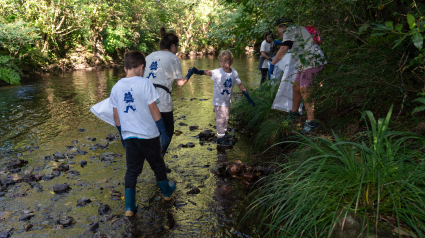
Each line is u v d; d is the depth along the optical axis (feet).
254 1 12.82
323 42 12.26
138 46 82.84
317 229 7.15
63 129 19.12
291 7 11.39
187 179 11.87
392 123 11.19
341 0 10.05
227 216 9.20
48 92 33.17
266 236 8.02
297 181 8.08
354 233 6.61
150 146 9.25
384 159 7.52
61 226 8.66
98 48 68.95
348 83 11.39
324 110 15.64
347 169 7.82
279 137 14.78
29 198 10.36
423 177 7.06
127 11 73.41
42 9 54.70
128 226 8.70
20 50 47.75
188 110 24.02
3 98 29.71
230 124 20.26
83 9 59.26
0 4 48.60
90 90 34.35
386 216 6.88
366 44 10.07
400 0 8.88
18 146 15.87
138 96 9.00
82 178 11.94
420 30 5.78
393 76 10.57
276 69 20.88
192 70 13.93
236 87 33.19
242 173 12.19
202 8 81.10
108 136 17.13
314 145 8.62
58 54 60.29
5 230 8.38
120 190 10.95
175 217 9.18
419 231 6.05
